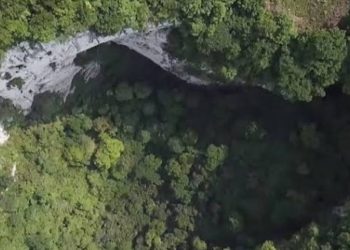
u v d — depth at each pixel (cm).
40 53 2736
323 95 2873
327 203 3044
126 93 3164
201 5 2680
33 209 3094
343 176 3031
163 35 2869
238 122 3136
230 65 2886
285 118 3120
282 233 3094
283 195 3094
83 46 2820
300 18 2769
